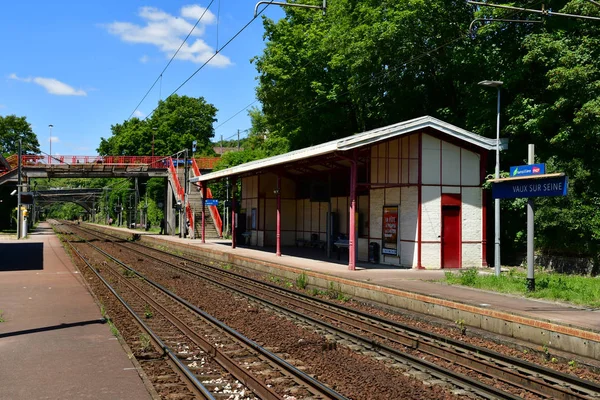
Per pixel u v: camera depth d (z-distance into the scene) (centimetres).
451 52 2336
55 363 784
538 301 1250
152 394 647
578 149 1992
